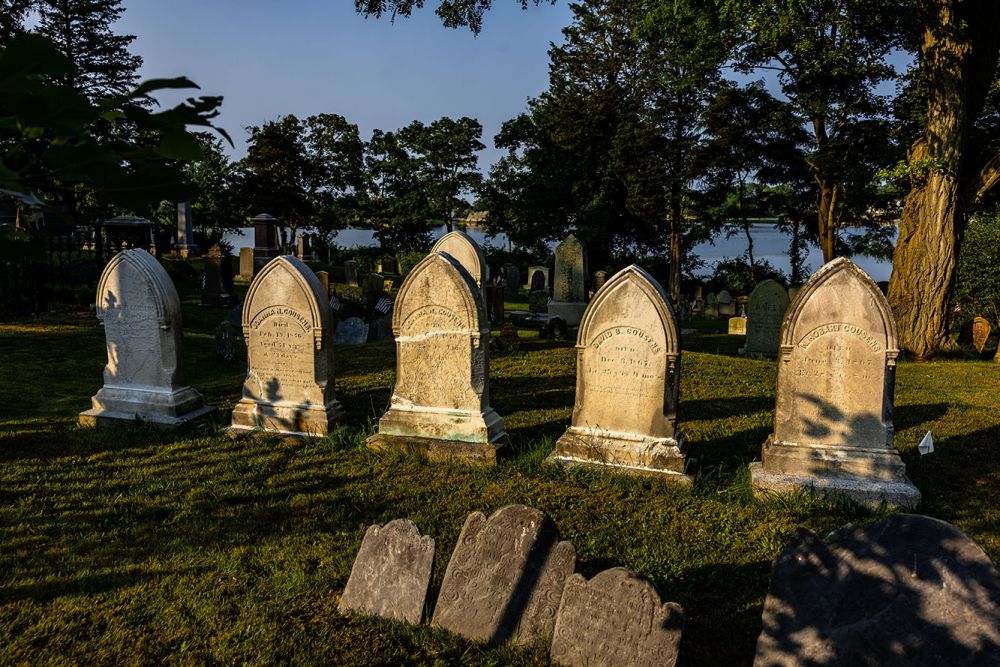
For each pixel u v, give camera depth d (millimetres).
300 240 39469
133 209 1018
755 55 24641
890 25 20500
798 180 35438
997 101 21125
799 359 7277
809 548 4035
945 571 3670
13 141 1056
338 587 5410
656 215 38875
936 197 15719
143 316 9312
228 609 5078
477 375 8375
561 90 42500
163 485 7418
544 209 44844
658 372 7633
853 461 7152
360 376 12680
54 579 5445
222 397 11039
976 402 11039
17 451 8352
